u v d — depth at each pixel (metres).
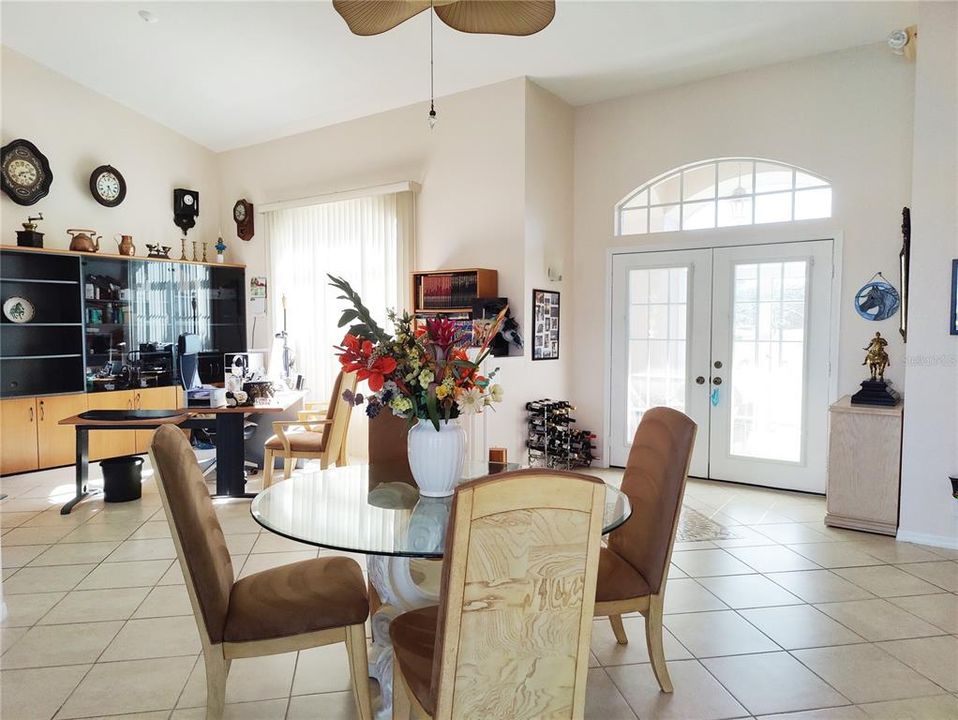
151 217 6.67
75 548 3.68
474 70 4.94
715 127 4.95
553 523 1.42
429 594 2.23
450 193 5.46
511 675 1.47
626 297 5.48
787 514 4.28
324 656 2.56
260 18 4.57
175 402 6.45
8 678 2.36
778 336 4.81
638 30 4.24
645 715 2.14
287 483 2.56
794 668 2.43
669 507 2.20
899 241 4.28
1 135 5.42
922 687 2.30
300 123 6.38
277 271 6.84
